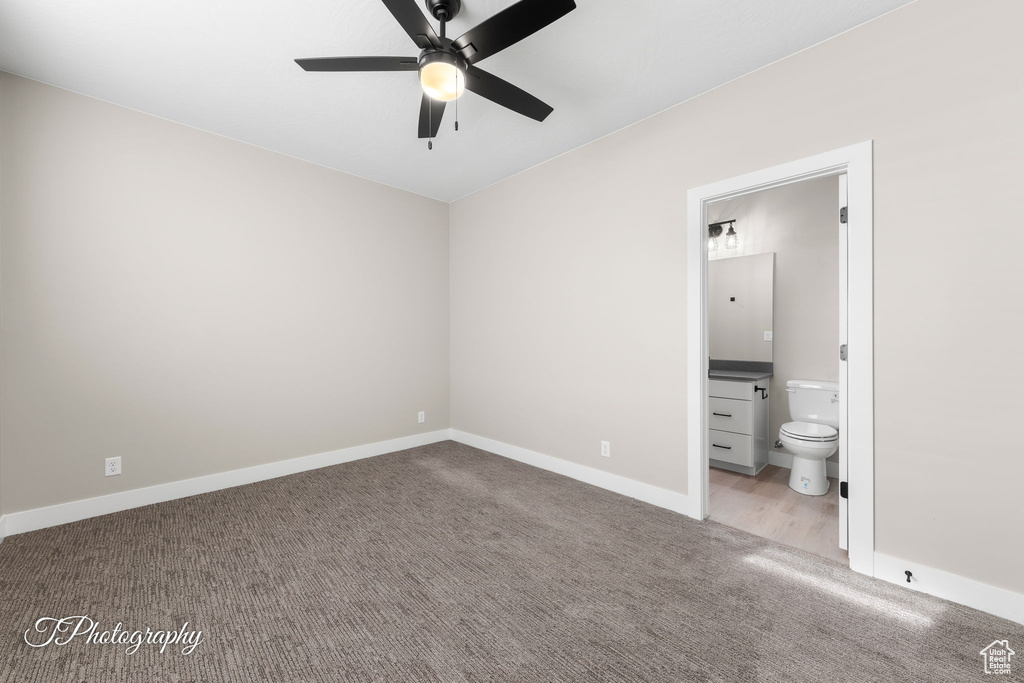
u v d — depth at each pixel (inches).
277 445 123.4
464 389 161.8
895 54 67.5
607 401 112.7
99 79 87.4
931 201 64.7
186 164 106.7
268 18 70.1
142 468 101.3
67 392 91.7
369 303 143.9
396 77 86.1
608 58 80.0
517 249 138.3
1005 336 59.4
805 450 108.5
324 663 53.6
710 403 131.3
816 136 75.8
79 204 92.6
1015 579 59.1
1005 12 58.9
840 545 77.9
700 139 92.0
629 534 88.0
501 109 97.8
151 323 102.0
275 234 122.2
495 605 65.2
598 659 54.0
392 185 149.1
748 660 53.4
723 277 148.4
